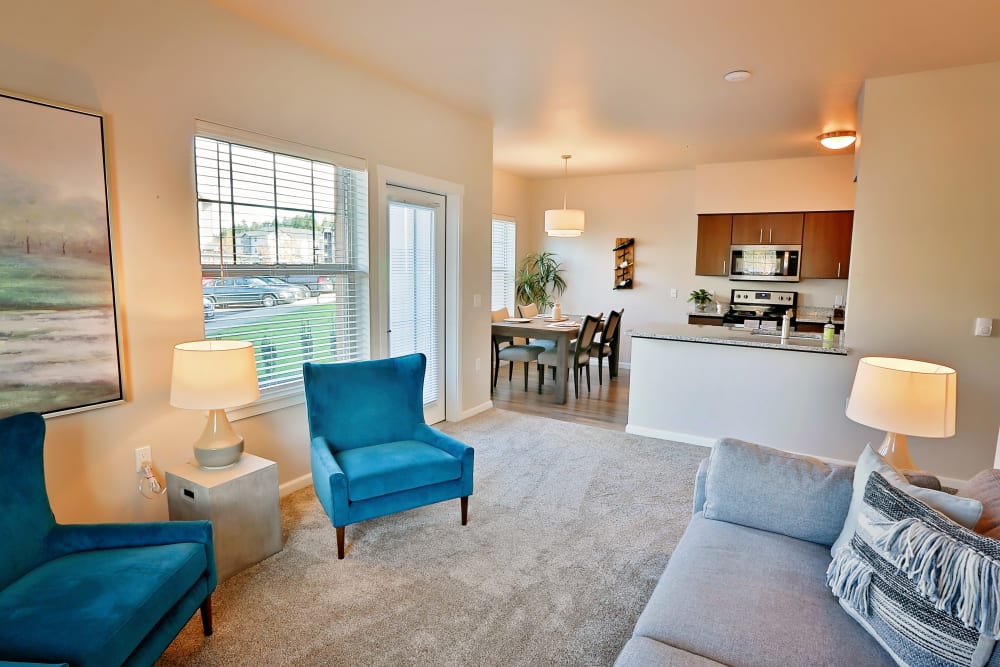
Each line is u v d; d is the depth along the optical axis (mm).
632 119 4801
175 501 2496
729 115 4652
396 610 2244
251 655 1979
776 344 4055
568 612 2240
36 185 2127
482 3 2688
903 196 3619
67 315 2248
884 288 3717
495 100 4301
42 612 1536
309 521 3008
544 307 8398
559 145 5859
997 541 1332
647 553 2707
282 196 3238
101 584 1664
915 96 3545
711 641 1440
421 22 2904
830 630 1492
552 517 3090
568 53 3326
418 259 4461
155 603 1665
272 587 2393
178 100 2611
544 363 6066
